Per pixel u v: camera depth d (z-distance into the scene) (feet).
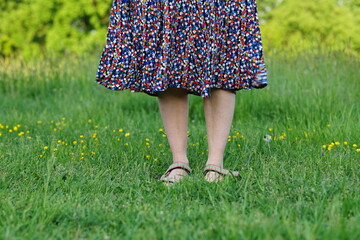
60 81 32.60
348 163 12.50
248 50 11.87
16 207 9.62
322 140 15.64
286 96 22.97
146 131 19.45
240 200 10.32
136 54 11.98
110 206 10.00
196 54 11.76
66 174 12.37
